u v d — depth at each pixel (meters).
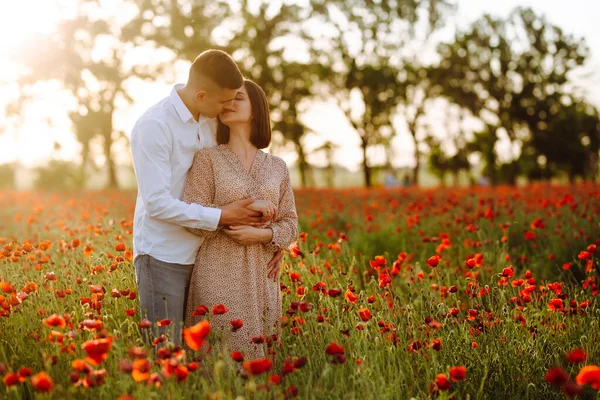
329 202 11.01
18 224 7.67
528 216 7.63
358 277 4.85
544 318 3.48
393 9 33.41
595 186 15.33
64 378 2.42
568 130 34.12
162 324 2.54
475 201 10.21
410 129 36.53
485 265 5.08
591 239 6.02
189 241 2.94
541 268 5.47
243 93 2.99
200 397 2.31
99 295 2.79
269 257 3.11
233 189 2.91
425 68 35.75
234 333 2.94
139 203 2.99
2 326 2.86
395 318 3.16
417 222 6.41
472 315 3.13
